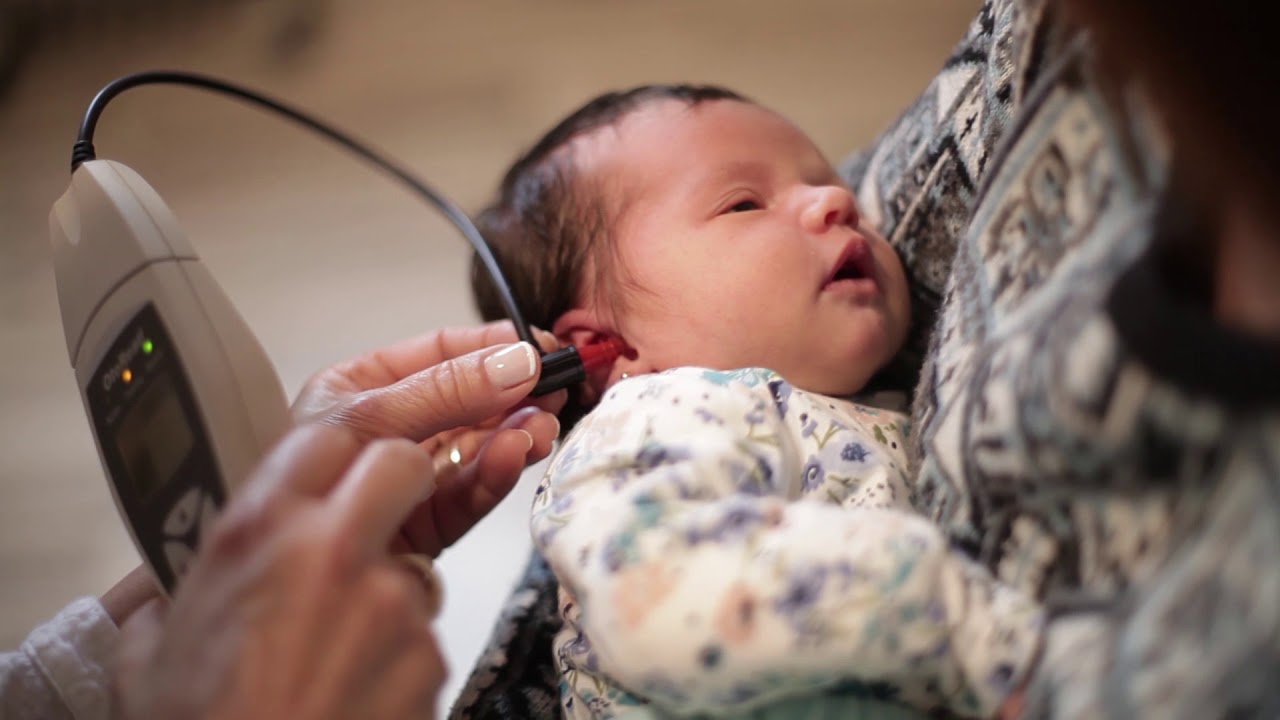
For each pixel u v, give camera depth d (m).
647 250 0.85
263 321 1.89
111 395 0.60
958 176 0.76
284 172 2.19
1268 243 0.37
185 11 2.59
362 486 0.51
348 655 0.47
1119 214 0.46
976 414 0.52
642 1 2.32
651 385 0.70
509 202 0.99
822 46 2.08
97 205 0.61
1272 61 0.34
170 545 0.56
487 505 0.79
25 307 2.08
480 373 0.72
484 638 1.38
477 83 2.23
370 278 1.92
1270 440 0.37
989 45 0.74
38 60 2.60
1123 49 0.38
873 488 0.68
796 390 0.73
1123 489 0.43
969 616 0.52
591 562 0.58
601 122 0.94
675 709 0.58
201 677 0.46
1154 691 0.39
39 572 1.65
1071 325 0.45
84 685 0.66
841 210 0.81
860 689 0.57
